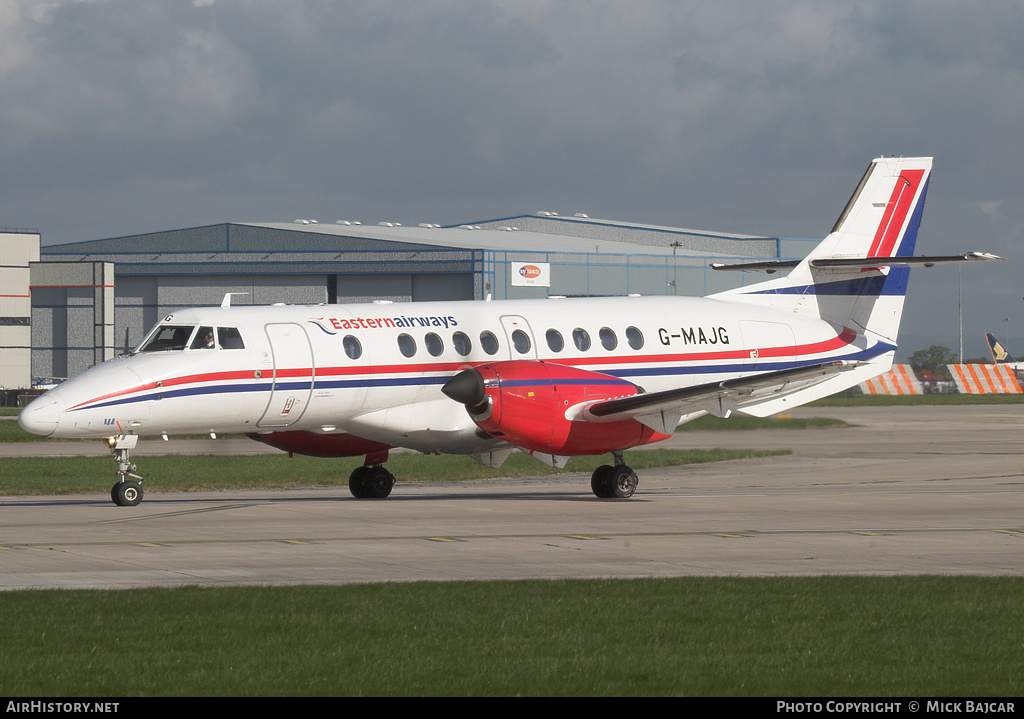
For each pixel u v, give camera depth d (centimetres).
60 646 2758
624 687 2477
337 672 2570
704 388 5784
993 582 3547
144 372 5631
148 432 5753
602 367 6738
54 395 5484
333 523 4988
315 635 2877
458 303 6681
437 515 5300
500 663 2652
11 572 3700
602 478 6144
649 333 6931
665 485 7044
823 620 3064
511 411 5775
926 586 3488
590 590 3412
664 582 3538
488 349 6481
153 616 3042
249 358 5834
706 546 4331
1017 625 3019
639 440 6075
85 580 3569
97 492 6681
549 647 2795
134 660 2655
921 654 2750
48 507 5694
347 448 6419
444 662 2659
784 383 5916
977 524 5019
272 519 5128
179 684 2477
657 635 2908
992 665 2656
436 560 3994
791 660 2692
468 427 6375
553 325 6712
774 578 3609
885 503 5884
